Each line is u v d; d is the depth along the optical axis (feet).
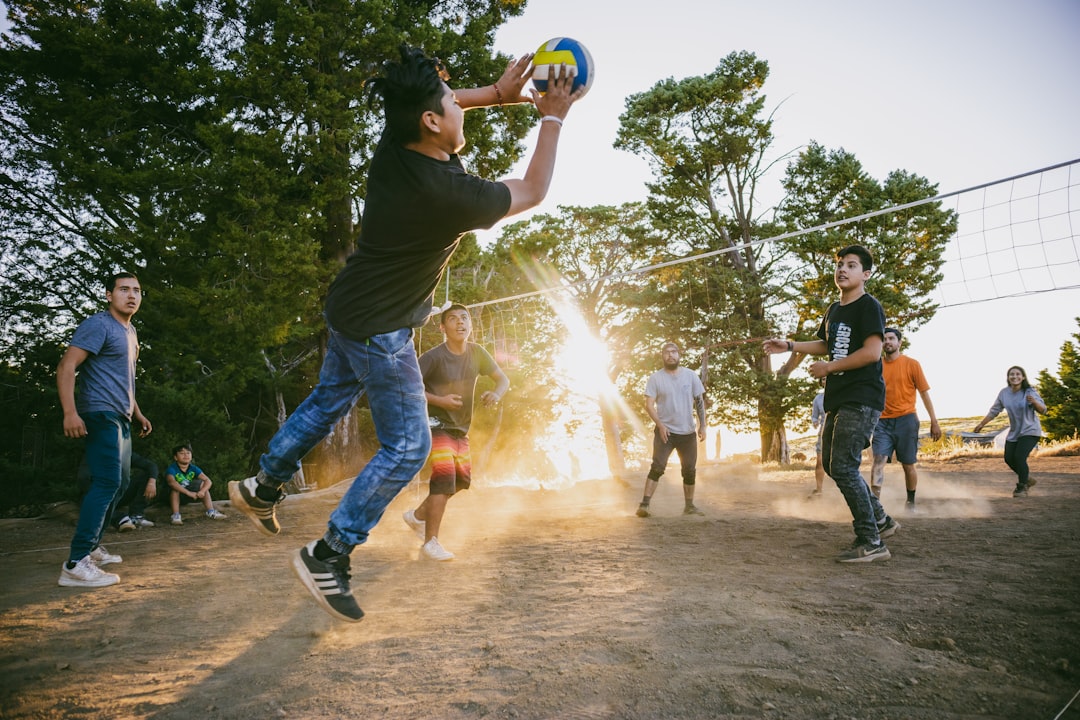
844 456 13.70
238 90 49.55
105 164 50.01
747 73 84.38
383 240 7.27
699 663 7.68
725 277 81.10
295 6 51.03
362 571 14.06
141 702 7.15
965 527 17.42
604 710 6.59
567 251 94.02
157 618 10.72
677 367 23.16
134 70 52.54
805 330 81.35
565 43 7.73
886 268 79.05
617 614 9.84
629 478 39.93
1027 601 9.52
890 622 8.93
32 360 58.85
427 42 52.75
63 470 48.37
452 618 10.07
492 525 22.16
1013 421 26.43
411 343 7.89
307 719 6.62
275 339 47.91
